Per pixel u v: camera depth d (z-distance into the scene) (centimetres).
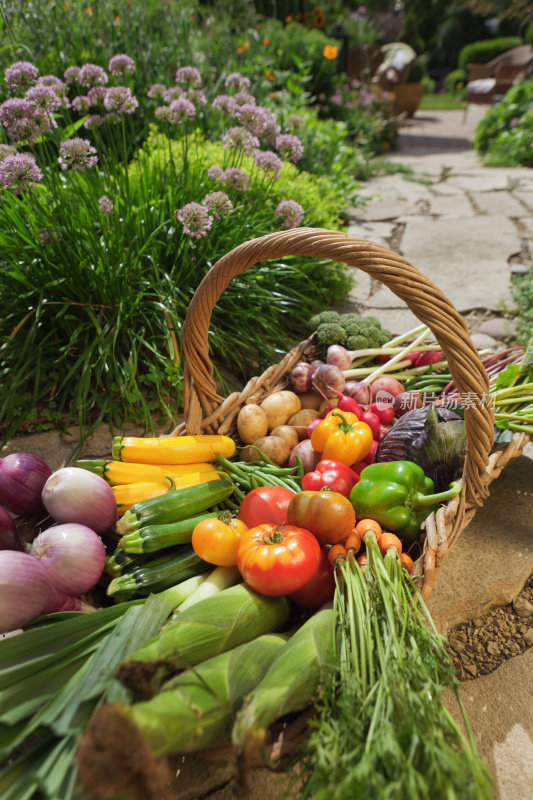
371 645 118
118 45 497
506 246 471
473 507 163
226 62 606
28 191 241
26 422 271
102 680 114
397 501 160
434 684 110
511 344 336
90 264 280
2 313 280
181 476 180
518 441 183
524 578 194
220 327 309
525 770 147
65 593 147
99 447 259
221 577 150
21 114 237
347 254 143
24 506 168
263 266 333
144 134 455
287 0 1057
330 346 240
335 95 885
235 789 99
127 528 154
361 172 726
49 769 102
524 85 867
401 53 1179
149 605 135
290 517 151
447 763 93
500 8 1886
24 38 422
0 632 135
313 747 102
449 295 396
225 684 112
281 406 213
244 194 338
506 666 174
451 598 186
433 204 596
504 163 781
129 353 290
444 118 1493
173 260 314
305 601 147
